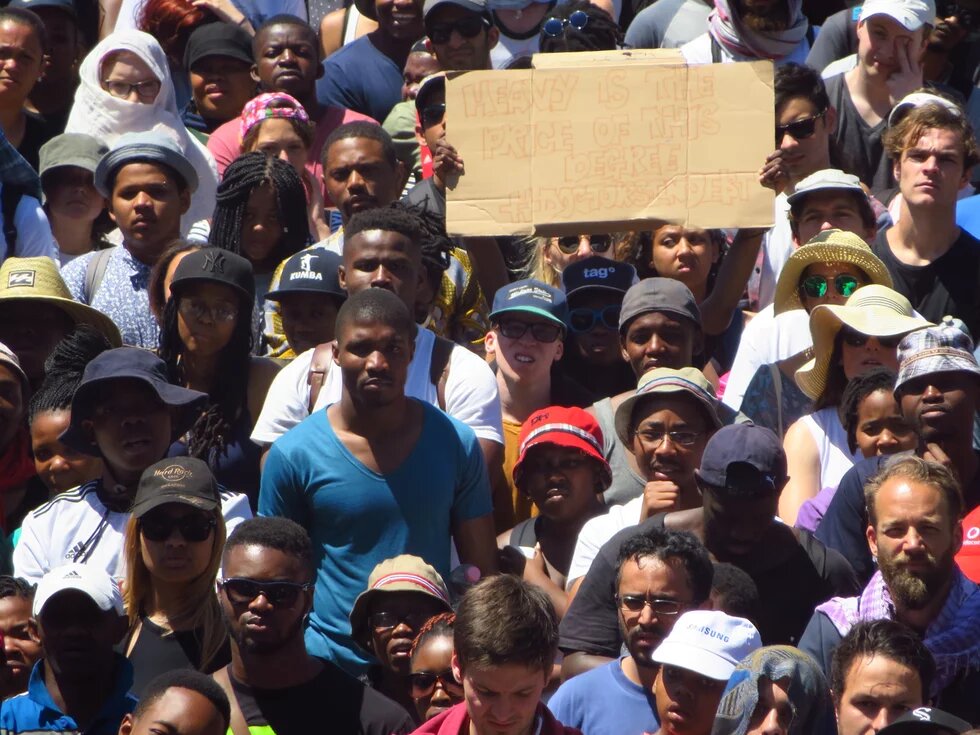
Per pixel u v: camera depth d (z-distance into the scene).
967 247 27.88
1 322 27.06
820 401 24.86
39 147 34.41
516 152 24.52
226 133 33.16
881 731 17.31
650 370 25.25
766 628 20.86
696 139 24.53
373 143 29.39
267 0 37.69
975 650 19.83
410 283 25.67
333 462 22.53
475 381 24.77
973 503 22.30
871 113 31.48
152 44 32.59
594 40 32.31
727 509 20.91
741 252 27.38
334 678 20.11
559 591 23.34
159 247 28.88
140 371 23.23
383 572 21.58
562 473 23.77
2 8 34.00
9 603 21.42
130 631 21.28
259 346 27.80
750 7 33.19
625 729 19.81
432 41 32.50
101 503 23.05
